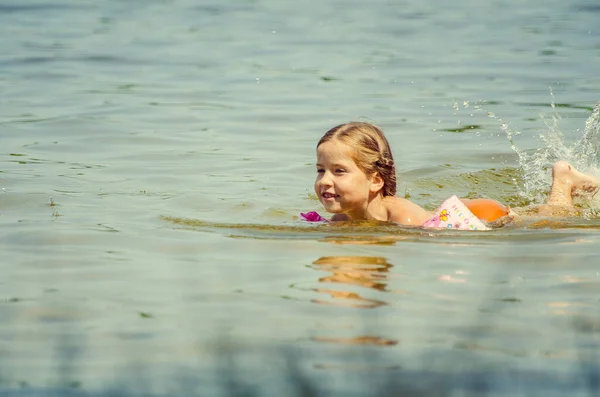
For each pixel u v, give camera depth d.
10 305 17.27
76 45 56.38
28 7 70.81
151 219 24.23
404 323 16.08
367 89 44.66
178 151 33.44
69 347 15.19
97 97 42.75
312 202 26.98
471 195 28.92
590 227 23.28
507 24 63.50
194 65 50.97
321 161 25.23
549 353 14.64
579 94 42.88
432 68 49.56
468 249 21.00
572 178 27.61
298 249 21.11
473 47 55.47
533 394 13.04
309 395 12.99
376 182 25.23
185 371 14.15
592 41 56.44
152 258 20.44
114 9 70.75
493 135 36.09
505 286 18.14
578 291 17.73
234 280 18.73
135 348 15.10
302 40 58.62
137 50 55.09
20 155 32.22
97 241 21.89
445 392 13.10
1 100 41.72
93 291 18.09
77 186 28.12
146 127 37.19
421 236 22.36
